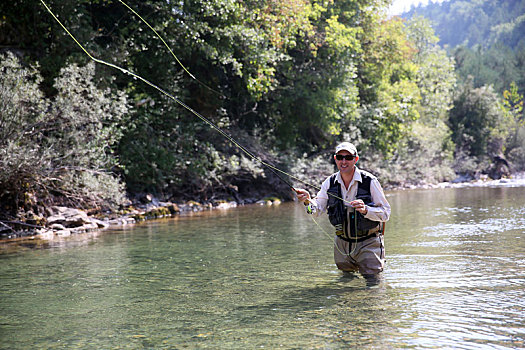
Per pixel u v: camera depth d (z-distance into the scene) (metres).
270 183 19.66
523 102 89.12
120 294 4.72
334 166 23.39
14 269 6.14
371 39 26.77
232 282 5.08
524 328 3.41
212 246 7.66
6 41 13.07
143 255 6.97
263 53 17.47
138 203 14.72
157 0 15.84
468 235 7.92
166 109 16.11
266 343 3.26
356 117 24.44
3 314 4.12
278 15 18.84
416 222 10.11
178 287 4.94
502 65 104.62
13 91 10.42
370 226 5.11
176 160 15.86
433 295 4.29
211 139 18.33
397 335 3.33
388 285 4.70
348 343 3.21
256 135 20.25
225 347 3.22
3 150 9.88
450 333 3.34
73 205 12.20
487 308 3.88
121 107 12.74
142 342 3.37
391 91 28.03
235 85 19.11
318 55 22.03
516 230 8.34
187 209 15.85
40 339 3.49
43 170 10.74
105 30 15.87
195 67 17.86
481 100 47.44
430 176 33.53
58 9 13.33
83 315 4.05
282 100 21.03
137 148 14.76
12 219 10.33
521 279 4.81
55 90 13.00
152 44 15.76
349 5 24.78
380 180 26.86
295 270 5.58
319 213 5.33
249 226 10.47
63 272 5.88
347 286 4.71
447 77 42.50
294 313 3.89
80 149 11.44
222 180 18.33
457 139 45.03
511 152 55.50
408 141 32.41
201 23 15.74
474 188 25.78
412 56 38.78
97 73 13.30
